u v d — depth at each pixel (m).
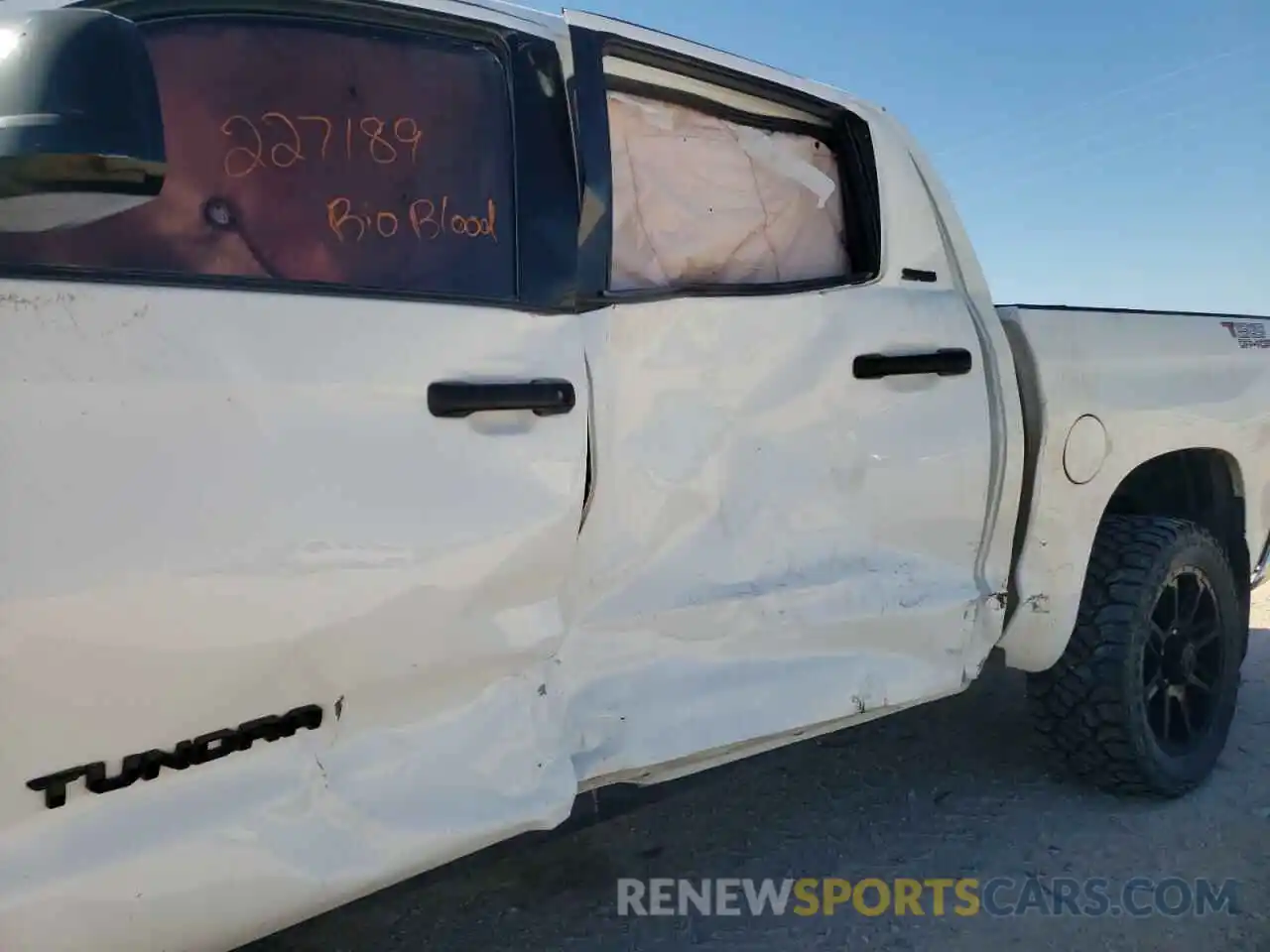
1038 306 3.08
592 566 2.15
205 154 1.75
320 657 1.72
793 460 2.46
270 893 1.67
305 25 1.88
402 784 1.85
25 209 1.30
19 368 1.45
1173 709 3.43
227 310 1.67
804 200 2.75
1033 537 2.99
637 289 2.27
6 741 1.44
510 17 2.16
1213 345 3.51
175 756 1.62
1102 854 3.03
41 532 1.44
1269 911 2.75
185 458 1.57
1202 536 3.33
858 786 3.49
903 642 2.70
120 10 1.67
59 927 1.48
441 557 1.82
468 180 2.03
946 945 2.61
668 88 2.50
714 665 2.35
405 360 1.83
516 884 2.88
